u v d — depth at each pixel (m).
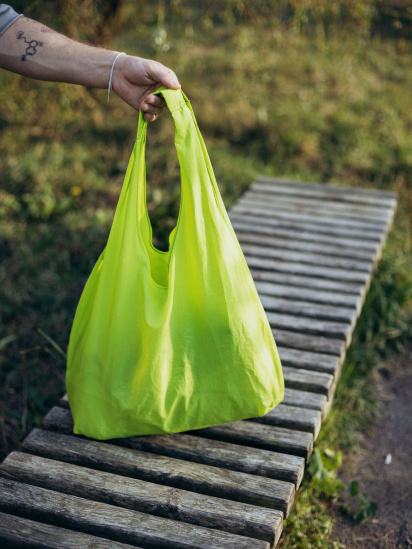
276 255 3.61
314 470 2.46
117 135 5.70
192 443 2.15
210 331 1.94
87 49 2.03
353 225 4.00
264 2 6.02
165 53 7.00
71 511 1.87
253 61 6.86
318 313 2.97
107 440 2.17
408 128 5.98
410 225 4.66
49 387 3.03
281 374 2.15
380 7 5.47
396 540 2.34
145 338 1.88
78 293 3.75
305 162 5.52
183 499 1.92
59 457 2.11
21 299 3.62
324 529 2.33
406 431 2.94
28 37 2.04
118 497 1.94
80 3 5.18
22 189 4.79
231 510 1.88
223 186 5.00
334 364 2.59
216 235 1.88
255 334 1.99
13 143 5.41
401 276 3.88
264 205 4.38
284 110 6.07
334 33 5.81
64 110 5.59
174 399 1.97
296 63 7.07
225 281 1.91
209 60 7.05
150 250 2.04
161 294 1.91
